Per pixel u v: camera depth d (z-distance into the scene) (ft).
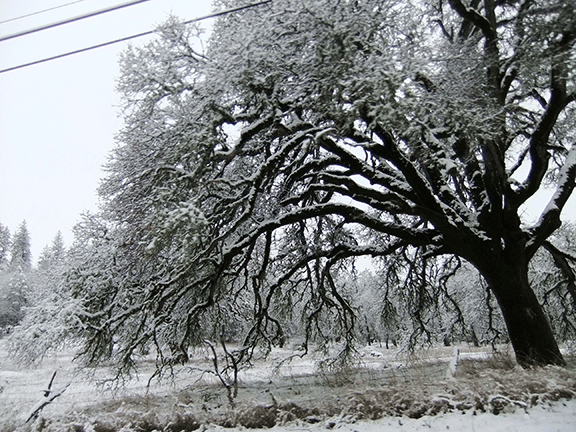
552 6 22.06
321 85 23.86
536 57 24.57
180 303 37.68
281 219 33.88
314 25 22.98
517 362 29.30
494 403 19.42
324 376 41.06
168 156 26.61
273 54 25.79
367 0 23.71
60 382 37.83
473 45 28.32
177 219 21.80
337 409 22.11
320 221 44.27
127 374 33.09
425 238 33.94
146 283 31.76
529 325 29.30
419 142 25.12
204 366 53.67
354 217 34.09
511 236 30.86
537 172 29.84
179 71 27.37
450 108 22.79
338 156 34.37
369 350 101.14
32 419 24.14
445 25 36.42
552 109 27.55
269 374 49.96
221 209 29.53
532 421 17.33
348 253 37.86
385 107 20.71
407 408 20.62
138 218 28.45
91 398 34.63
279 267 44.88
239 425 21.68
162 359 32.37
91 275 29.89
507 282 30.48
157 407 27.50
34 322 27.71
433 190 35.17
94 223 33.71
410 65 21.99
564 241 64.23
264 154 35.78
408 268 50.34
